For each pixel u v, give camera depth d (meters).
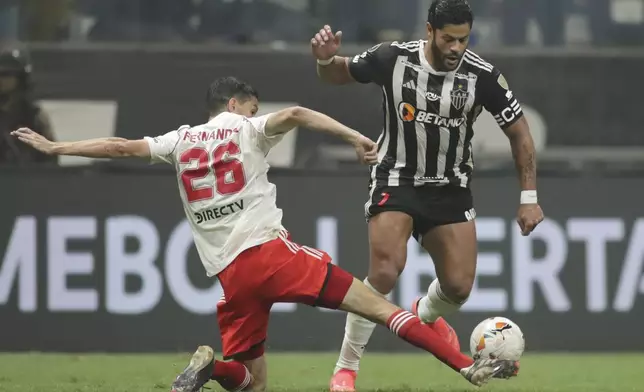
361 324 23.11
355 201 36.16
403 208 22.66
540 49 36.69
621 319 36.34
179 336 35.47
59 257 35.44
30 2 37.72
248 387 22.00
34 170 35.53
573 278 36.34
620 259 36.47
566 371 31.02
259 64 35.88
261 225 20.61
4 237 35.34
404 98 22.33
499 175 36.31
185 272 35.62
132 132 35.56
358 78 22.77
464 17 21.14
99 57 35.56
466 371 19.94
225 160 20.67
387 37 38.81
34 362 32.16
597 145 36.66
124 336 35.34
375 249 22.59
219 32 38.78
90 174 35.66
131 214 35.69
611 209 36.56
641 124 36.62
